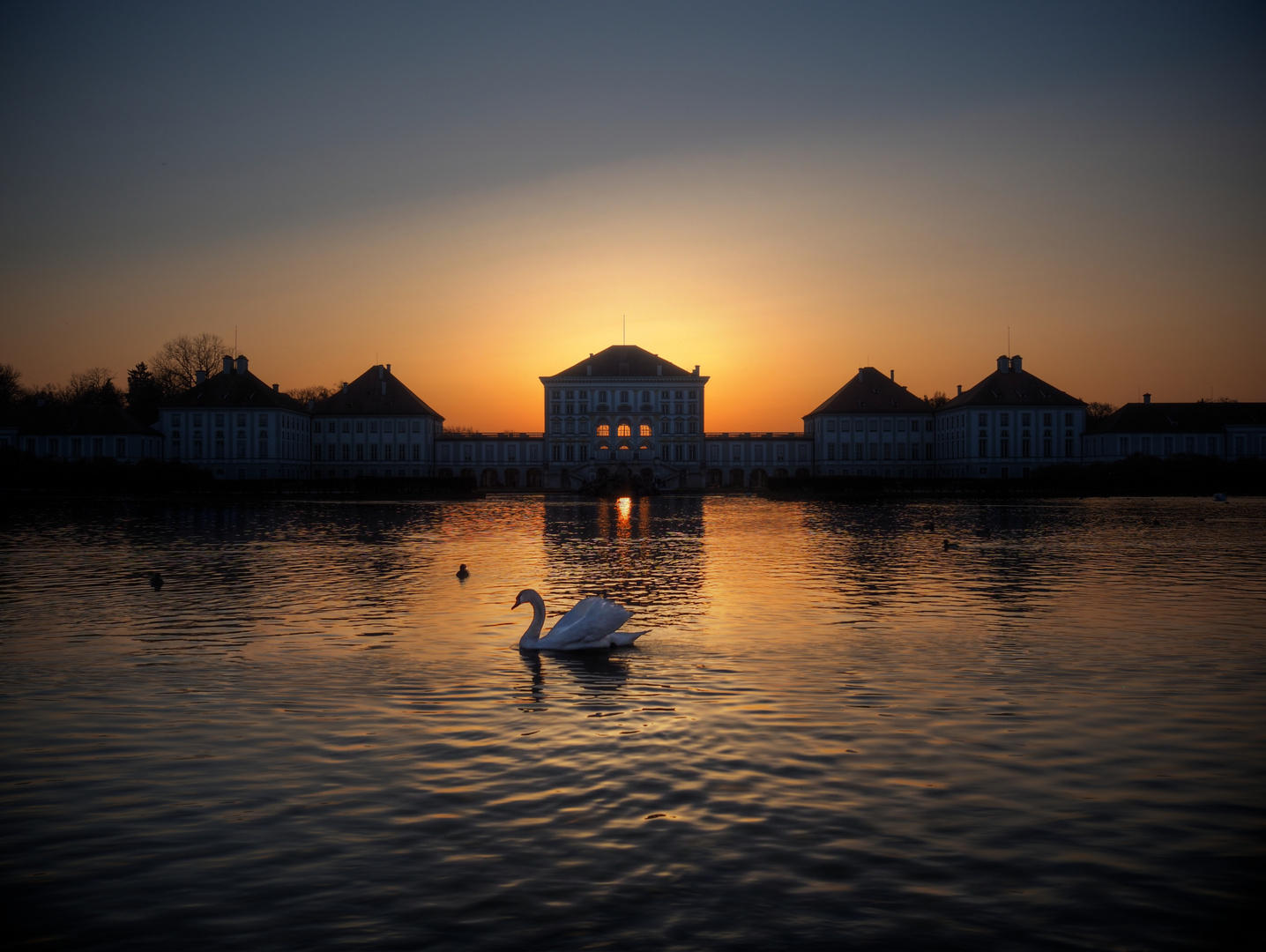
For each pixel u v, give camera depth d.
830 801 8.84
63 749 10.51
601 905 6.86
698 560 32.28
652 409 158.75
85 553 34.25
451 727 11.31
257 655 15.63
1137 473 106.94
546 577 26.89
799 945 6.33
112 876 7.39
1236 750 10.38
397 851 7.79
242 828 8.28
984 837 8.05
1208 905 6.87
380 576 27.08
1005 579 26.14
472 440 160.50
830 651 15.80
